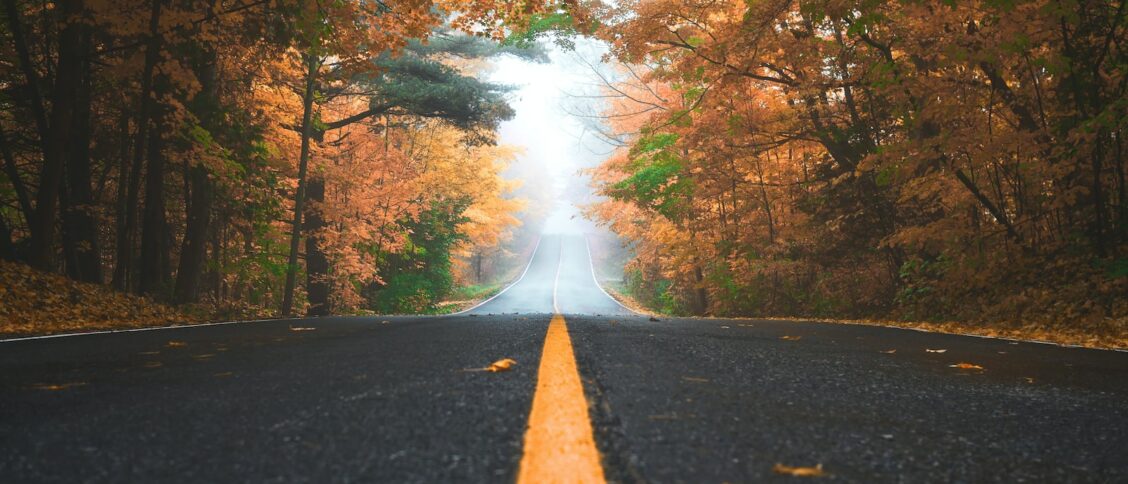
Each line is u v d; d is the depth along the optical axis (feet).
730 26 49.06
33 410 7.75
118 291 39.01
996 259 40.91
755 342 18.62
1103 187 38.14
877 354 16.65
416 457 5.49
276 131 64.75
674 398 8.42
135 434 6.42
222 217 63.10
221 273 72.54
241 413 7.38
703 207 85.35
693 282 101.30
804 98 58.08
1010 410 9.26
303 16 42.88
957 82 41.42
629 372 10.54
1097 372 14.58
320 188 81.92
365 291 107.34
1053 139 38.34
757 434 6.70
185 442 6.09
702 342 17.30
